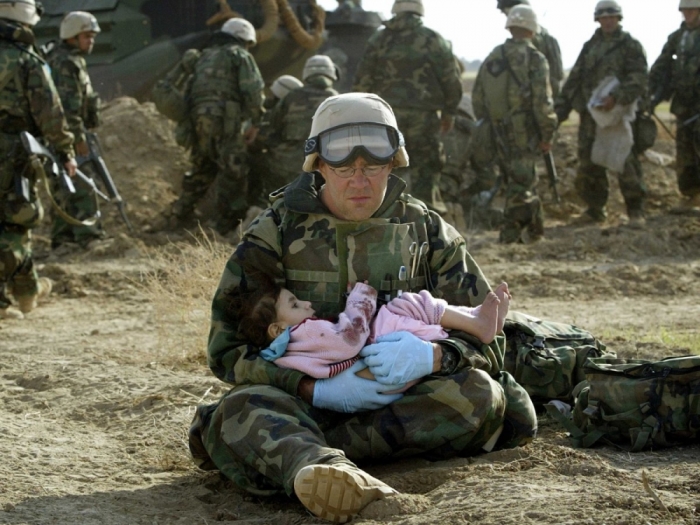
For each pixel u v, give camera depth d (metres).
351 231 6.29
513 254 18.44
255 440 5.74
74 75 18.14
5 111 12.39
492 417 6.24
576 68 21.38
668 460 6.30
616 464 6.21
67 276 16.03
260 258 6.30
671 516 4.89
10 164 12.45
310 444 5.59
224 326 6.31
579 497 5.17
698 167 22.22
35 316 13.71
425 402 6.11
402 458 6.41
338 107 6.11
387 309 6.22
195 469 6.85
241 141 19.72
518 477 5.73
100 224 19.70
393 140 6.13
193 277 11.43
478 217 22.42
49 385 9.39
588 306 14.13
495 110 19.02
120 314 13.78
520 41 18.91
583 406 6.82
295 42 27.23
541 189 24.83
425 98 18.59
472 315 6.29
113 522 5.61
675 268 16.47
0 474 6.54
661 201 24.38
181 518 5.73
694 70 21.69
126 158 23.56
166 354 10.59
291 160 19.98
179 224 20.89
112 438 7.74
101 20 25.69
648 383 6.52
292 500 6.01
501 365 6.59
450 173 21.97
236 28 19.75
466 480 5.71
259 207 20.75
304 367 6.00
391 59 18.58
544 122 18.73
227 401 6.00
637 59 20.75
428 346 6.06
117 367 10.01
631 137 21.17
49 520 5.61
